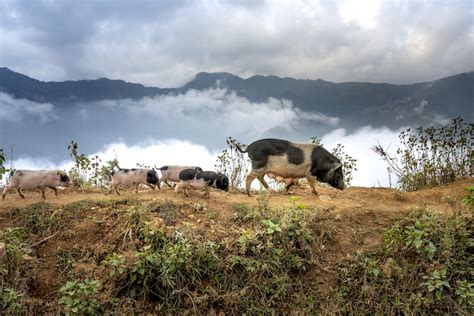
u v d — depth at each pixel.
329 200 8.09
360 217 7.11
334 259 6.30
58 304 5.64
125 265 5.90
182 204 7.35
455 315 5.50
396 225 6.38
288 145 8.30
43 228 6.86
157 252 6.01
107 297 5.68
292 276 6.09
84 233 6.68
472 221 6.66
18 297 5.66
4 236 6.48
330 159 8.31
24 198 8.05
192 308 5.59
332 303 5.68
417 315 5.54
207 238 6.34
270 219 6.68
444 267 5.92
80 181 9.38
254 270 5.89
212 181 7.96
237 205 7.48
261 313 5.60
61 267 6.21
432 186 10.03
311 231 6.54
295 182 9.08
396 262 6.08
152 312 5.62
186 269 5.85
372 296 5.71
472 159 9.91
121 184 8.34
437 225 6.47
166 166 8.84
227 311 5.62
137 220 6.68
